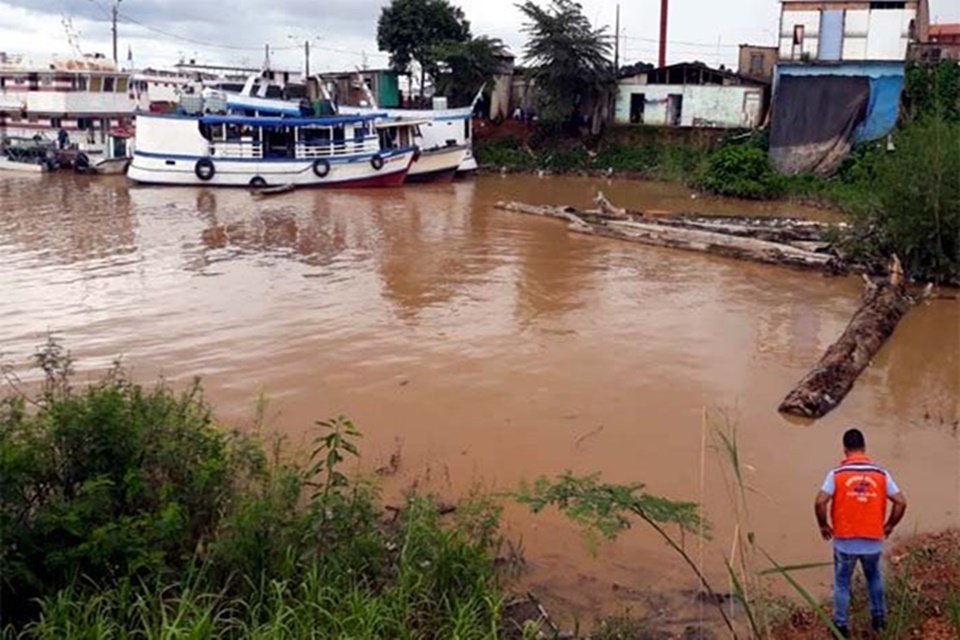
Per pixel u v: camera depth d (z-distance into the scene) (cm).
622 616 648
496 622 583
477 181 4100
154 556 564
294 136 3647
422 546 641
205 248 2188
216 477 634
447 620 584
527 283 1816
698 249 2200
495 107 5106
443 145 4112
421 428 1023
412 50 5225
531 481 886
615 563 732
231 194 3431
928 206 1852
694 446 988
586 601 673
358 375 1200
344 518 636
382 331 1414
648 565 730
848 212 2323
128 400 701
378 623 559
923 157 1894
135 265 1948
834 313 1616
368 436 995
